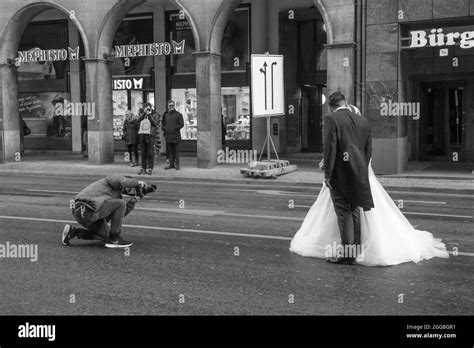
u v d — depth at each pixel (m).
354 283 5.81
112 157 20.30
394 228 6.66
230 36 22.27
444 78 19.08
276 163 16.14
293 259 6.79
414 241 6.84
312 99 22.81
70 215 9.95
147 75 23.72
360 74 15.82
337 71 15.96
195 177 16.05
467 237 7.97
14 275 6.22
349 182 6.28
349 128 6.26
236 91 22.27
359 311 5.00
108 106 19.97
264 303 5.23
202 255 7.03
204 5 17.77
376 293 5.49
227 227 8.79
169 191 13.73
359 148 6.28
